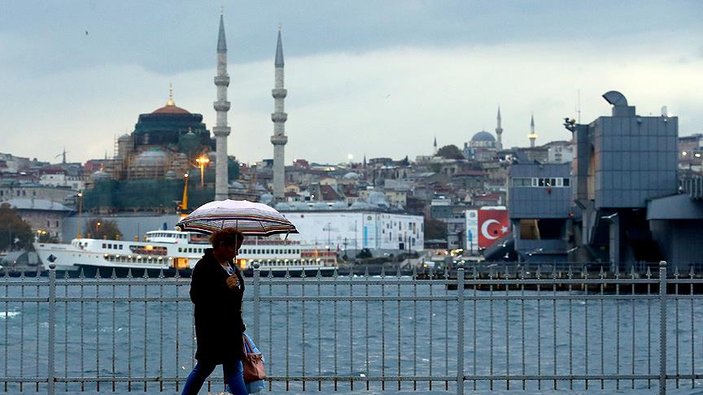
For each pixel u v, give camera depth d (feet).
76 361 208.95
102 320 331.57
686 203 615.57
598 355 213.05
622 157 632.79
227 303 103.24
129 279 123.95
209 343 102.89
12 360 210.59
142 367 196.54
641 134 633.20
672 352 219.82
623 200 633.20
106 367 196.44
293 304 380.58
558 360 203.92
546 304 401.08
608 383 160.86
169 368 193.06
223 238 103.35
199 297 102.99
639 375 128.36
